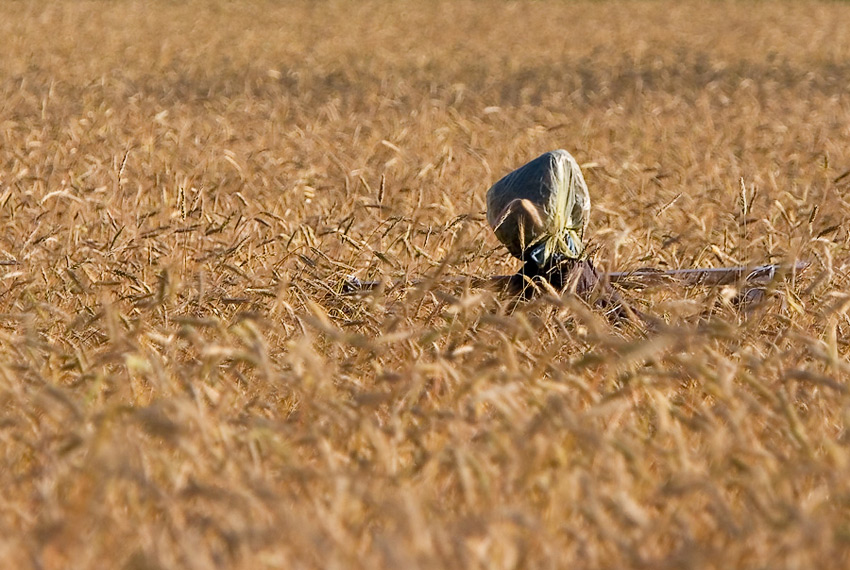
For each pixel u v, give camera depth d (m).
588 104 89.31
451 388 17.92
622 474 14.06
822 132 65.88
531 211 22.73
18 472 16.03
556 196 24.56
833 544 13.27
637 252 31.73
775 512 13.24
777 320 22.95
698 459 15.74
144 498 13.68
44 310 23.86
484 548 12.49
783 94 95.12
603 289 22.69
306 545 12.52
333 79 109.88
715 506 13.32
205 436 14.68
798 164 52.16
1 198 35.09
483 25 165.75
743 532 12.91
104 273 27.58
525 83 107.88
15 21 152.12
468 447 15.38
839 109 84.19
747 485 14.18
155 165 48.97
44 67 110.38
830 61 127.25
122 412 14.72
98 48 128.25
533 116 79.06
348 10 184.00
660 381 18.88
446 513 13.94
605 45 142.62
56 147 52.75
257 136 60.56
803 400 19.09
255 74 112.25
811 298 24.25
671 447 16.73
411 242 27.81
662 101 89.38
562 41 146.25
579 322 22.27
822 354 17.97
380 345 20.03
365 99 89.88
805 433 16.53
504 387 15.40
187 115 72.94
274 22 165.50
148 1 185.38
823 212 36.75
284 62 123.25
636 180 47.38
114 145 52.78
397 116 75.25
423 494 13.83
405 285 24.31
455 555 12.51
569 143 60.22
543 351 21.17
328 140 62.16
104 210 35.59
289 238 29.86
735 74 115.06
